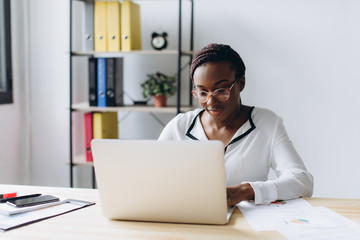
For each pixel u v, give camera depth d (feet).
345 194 9.25
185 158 3.67
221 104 4.98
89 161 9.26
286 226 3.72
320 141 9.26
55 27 10.07
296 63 9.21
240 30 9.38
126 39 8.76
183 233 3.63
